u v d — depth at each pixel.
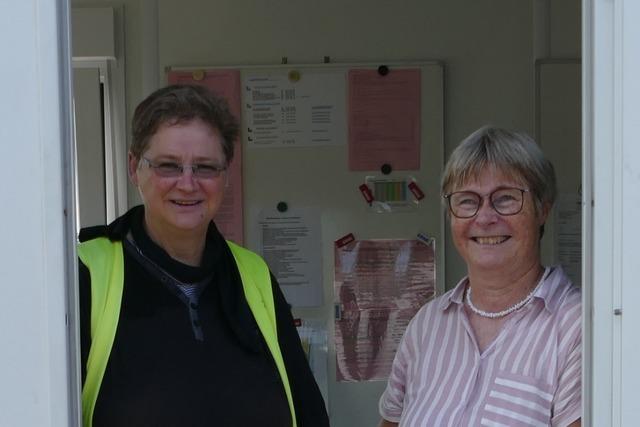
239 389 1.32
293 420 1.40
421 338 1.56
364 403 2.56
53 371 1.03
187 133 1.29
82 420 1.16
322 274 2.54
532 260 1.42
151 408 1.23
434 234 2.53
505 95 2.50
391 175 2.52
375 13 2.49
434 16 2.49
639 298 1.03
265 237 2.53
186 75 2.47
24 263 1.03
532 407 1.32
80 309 1.23
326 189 2.53
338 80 2.49
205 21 2.48
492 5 2.48
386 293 2.55
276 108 2.50
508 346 1.40
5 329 1.03
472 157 1.41
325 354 2.55
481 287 1.45
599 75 1.04
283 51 2.49
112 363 1.24
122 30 2.46
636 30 1.02
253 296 1.43
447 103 2.51
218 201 1.34
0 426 1.03
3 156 1.02
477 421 1.36
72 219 1.05
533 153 1.40
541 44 2.46
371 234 2.54
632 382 1.03
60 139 1.03
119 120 2.47
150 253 1.32
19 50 1.02
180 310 1.32
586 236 1.05
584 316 1.06
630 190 1.03
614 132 1.03
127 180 2.48
